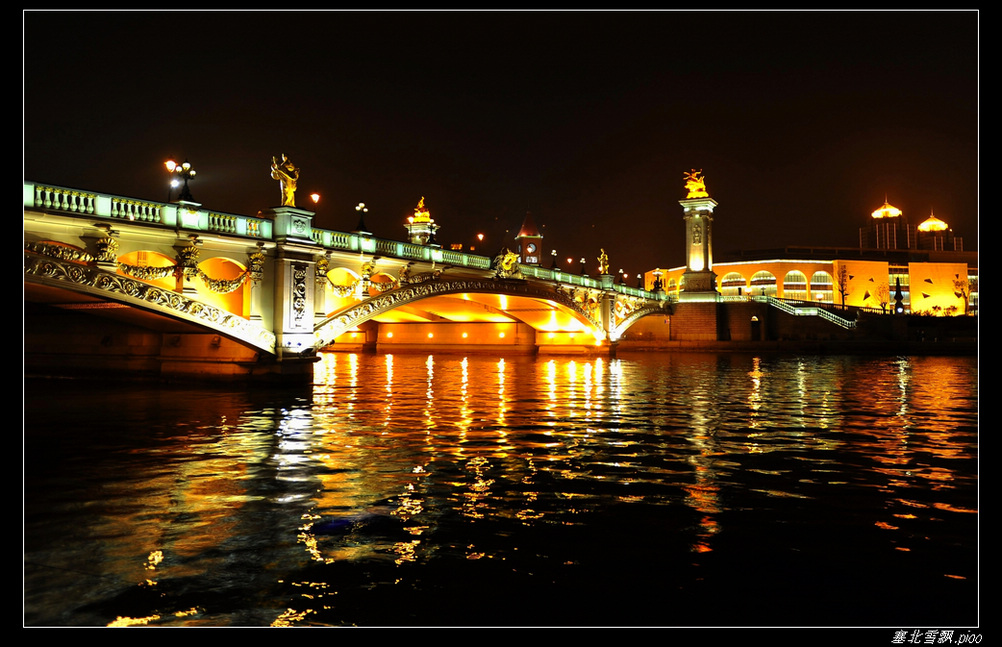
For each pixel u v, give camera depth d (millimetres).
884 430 19781
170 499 11930
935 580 8422
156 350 34812
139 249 27125
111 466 14539
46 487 12742
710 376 43375
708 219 102125
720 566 8859
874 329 94188
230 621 7305
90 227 25250
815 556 9203
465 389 33219
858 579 8445
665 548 9500
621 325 81375
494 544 9648
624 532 10180
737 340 91188
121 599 7828
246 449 16547
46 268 23609
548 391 32375
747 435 18875
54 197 23906
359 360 65438
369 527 10383
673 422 21516
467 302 64062
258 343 31500
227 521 10664
